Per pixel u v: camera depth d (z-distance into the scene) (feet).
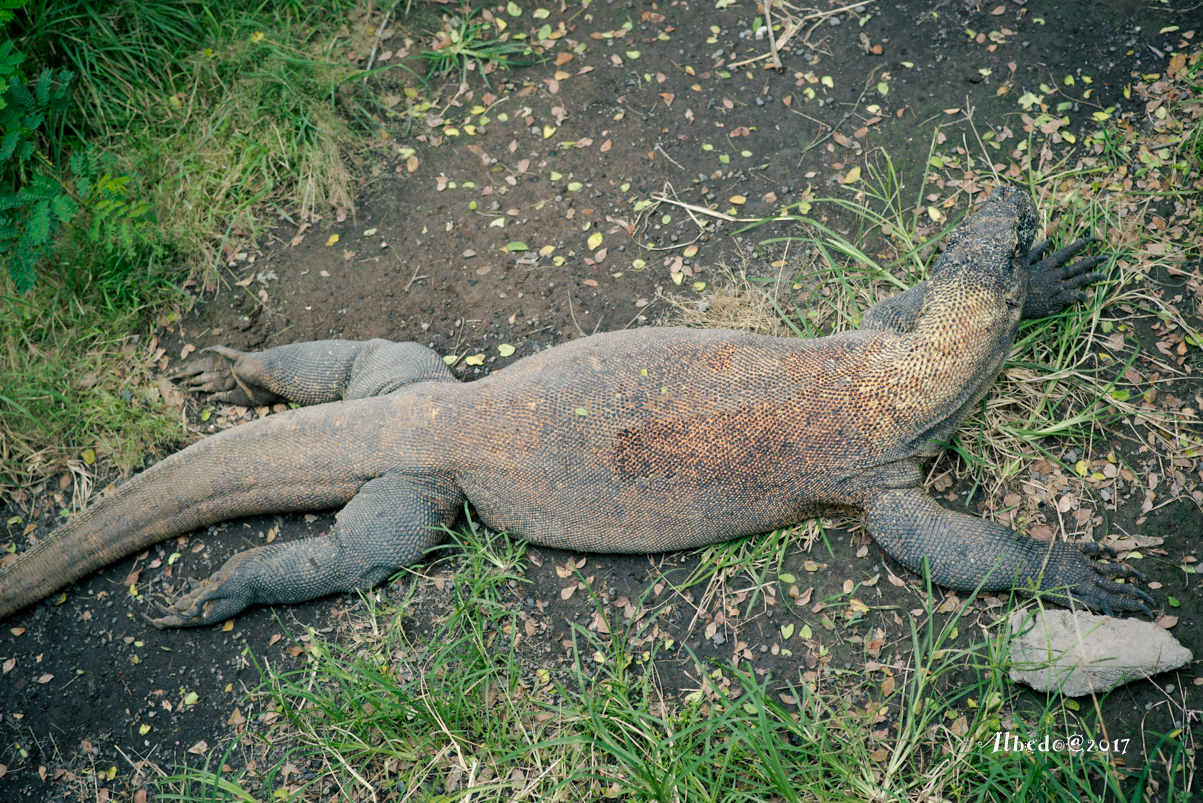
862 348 7.27
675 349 7.39
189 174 9.12
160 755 7.29
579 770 6.84
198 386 8.36
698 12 9.67
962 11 9.32
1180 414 7.55
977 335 7.20
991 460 7.57
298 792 7.04
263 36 9.46
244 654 7.50
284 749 7.19
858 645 7.18
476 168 9.16
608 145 9.12
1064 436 7.58
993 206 7.59
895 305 7.67
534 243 8.78
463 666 7.25
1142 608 6.95
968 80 9.00
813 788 6.64
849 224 8.55
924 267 8.23
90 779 7.27
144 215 8.66
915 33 9.29
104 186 8.41
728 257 8.55
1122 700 6.84
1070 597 6.98
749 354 7.32
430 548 7.53
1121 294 7.95
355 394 7.97
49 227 8.24
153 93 9.35
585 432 7.22
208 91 9.39
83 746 7.36
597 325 8.39
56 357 8.53
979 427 7.63
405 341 8.46
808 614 7.30
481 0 9.94
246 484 7.60
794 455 7.16
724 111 9.16
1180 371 7.70
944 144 8.76
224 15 9.61
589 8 9.79
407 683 7.27
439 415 7.42
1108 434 7.57
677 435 7.16
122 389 8.48
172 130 9.32
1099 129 8.63
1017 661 6.92
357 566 7.43
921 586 7.29
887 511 7.20
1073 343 7.82
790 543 7.50
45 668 7.61
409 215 9.02
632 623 7.36
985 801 6.69
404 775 6.98
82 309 8.66
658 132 9.14
